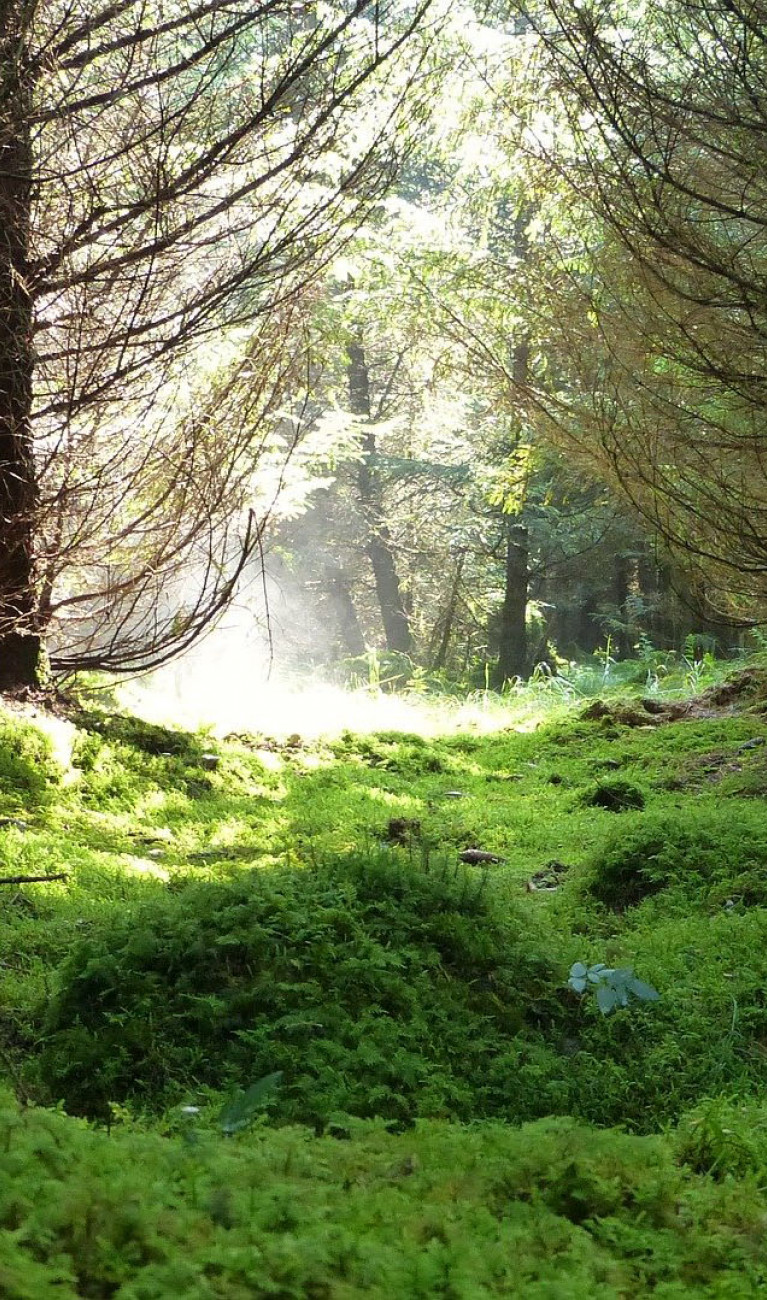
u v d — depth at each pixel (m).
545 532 23.38
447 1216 2.53
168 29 8.66
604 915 7.57
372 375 26.70
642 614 29.95
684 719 14.20
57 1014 5.04
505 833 9.99
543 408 10.81
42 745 10.01
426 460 24.75
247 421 10.74
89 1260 2.03
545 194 12.76
